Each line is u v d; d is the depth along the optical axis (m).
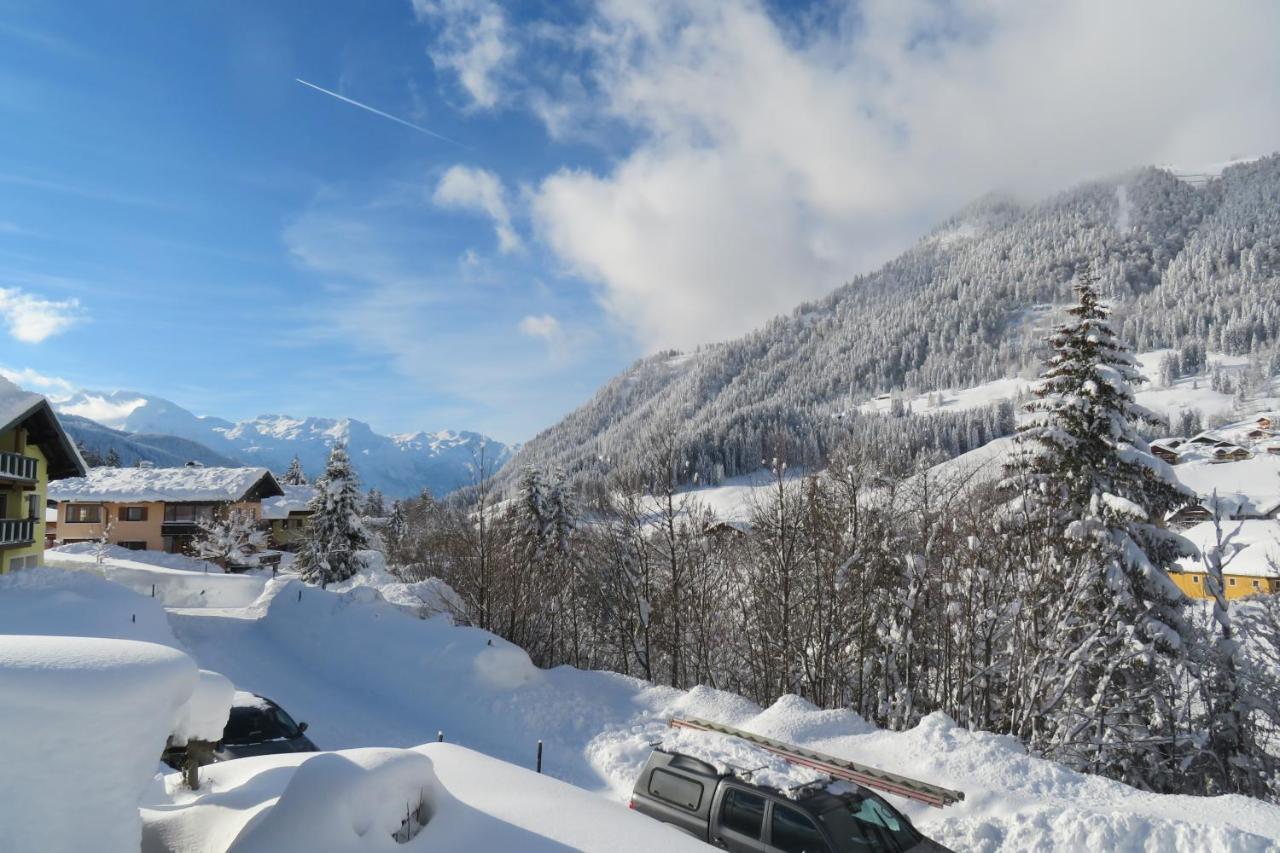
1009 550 19.77
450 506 36.56
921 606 21.34
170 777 6.65
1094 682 19.95
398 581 39.12
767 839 7.54
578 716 14.81
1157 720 20.33
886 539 22.05
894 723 21.06
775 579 23.14
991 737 11.41
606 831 5.76
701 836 8.01
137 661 3.90
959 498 21.56
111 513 58.81
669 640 27.41
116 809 3.54
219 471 64.31
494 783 6.80
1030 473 20.83
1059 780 10.24
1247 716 19.53
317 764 5.07
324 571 44.06
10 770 3.27
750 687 26.17
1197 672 19.06
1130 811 9.04
